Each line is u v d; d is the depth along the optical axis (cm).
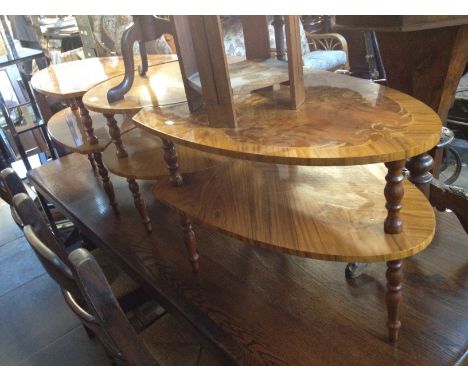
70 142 155
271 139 80
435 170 131
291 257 121
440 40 96
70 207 170
